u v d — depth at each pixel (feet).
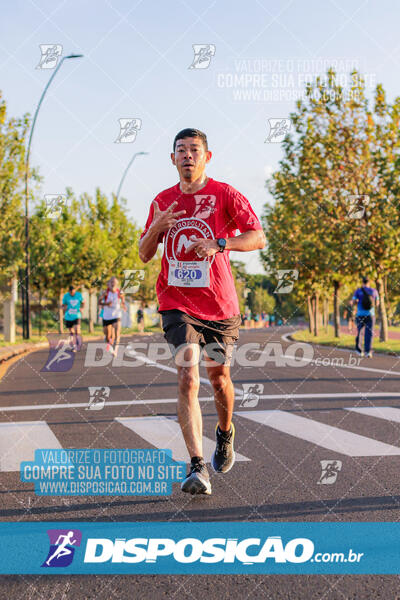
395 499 11.71
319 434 17.92
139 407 23.52
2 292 91.71
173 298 12.92
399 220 59.47
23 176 66.95
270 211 81.20
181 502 11.85
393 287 65.16
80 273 105.91
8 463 14.82
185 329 12.60
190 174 12.67
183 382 12.51
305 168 62.54
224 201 12.84
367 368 38.58
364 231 60.95
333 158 60.80
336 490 12.38
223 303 12.91
